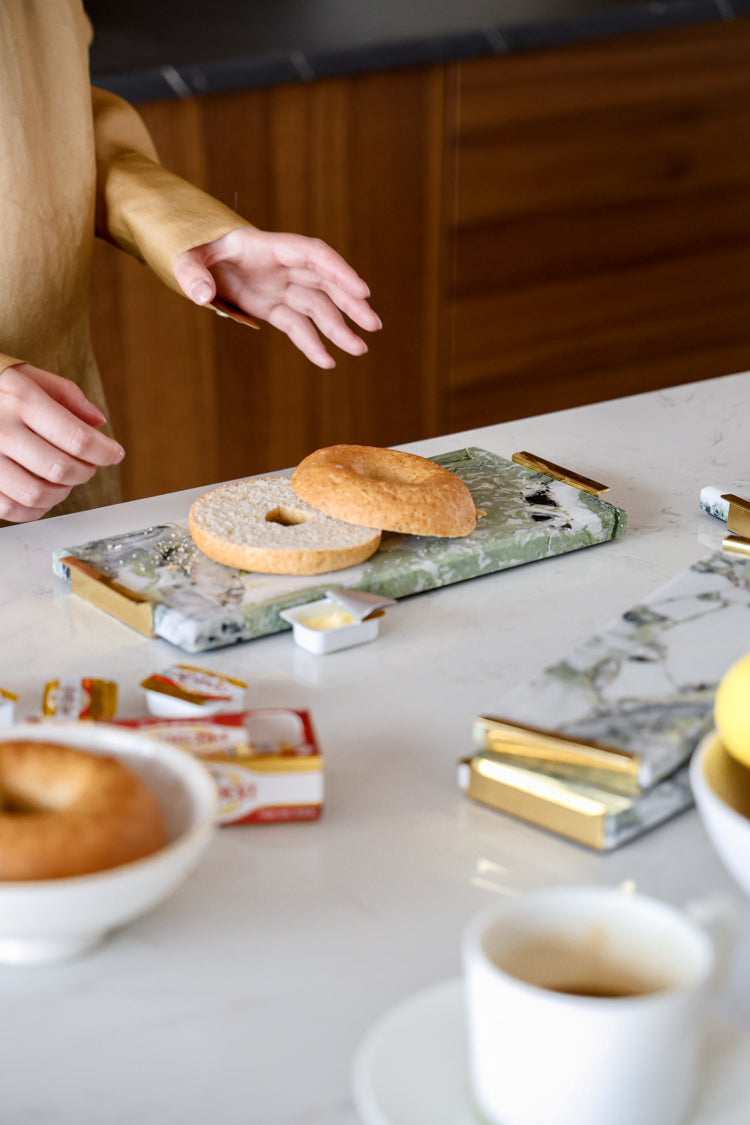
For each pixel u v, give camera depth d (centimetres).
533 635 68
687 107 232
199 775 44
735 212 250
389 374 219
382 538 75
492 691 62
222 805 50
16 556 78
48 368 114
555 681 56
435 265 215
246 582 69
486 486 83
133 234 103
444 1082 35
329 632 65
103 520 84
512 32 200
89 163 107
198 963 43
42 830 39
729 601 64
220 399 202
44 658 65
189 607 66
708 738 47
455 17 207
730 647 59
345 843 50
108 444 81
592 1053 32
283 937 45
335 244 203
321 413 214
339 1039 40
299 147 192
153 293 189
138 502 87
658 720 52
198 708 57
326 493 72
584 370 244
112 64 171
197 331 195
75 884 38
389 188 204
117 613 68
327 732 58
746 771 48
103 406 124
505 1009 33
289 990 42
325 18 205
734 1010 41
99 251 181
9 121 100
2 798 43
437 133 205
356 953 44
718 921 35
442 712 60
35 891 38
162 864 39
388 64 190
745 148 244
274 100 186
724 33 230
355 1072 37
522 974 36
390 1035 37
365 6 215
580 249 232
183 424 200
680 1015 32
